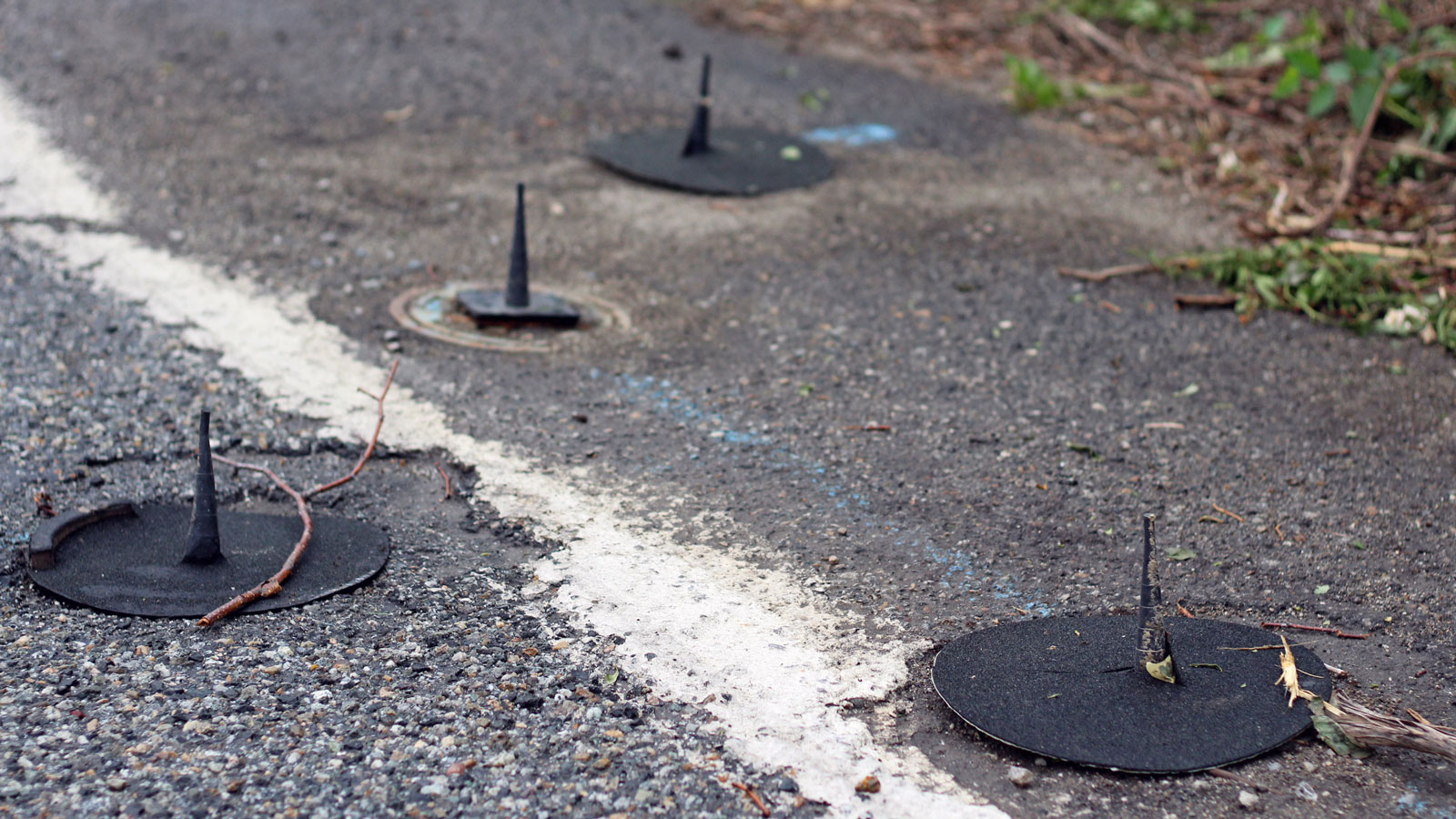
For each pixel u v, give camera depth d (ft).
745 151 28.71
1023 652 11.92
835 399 18.02
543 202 25.68
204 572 12.80
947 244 24.34
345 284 21.25
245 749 10.22
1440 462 16.48
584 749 10.46
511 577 13.21
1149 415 17.76
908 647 12.21
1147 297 22.17
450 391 17.60
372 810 9.62
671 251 23.62
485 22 37.04
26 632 11.65
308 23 35.96
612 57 34.88
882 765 10.50
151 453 15.25
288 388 17.39
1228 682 11.43
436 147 28.37
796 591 13.15
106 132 27.50
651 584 13.15
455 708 10.93
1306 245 23.26
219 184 25.31
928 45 37.17
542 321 20.17
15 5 35.32
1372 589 13.43
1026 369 19.22
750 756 10.52
